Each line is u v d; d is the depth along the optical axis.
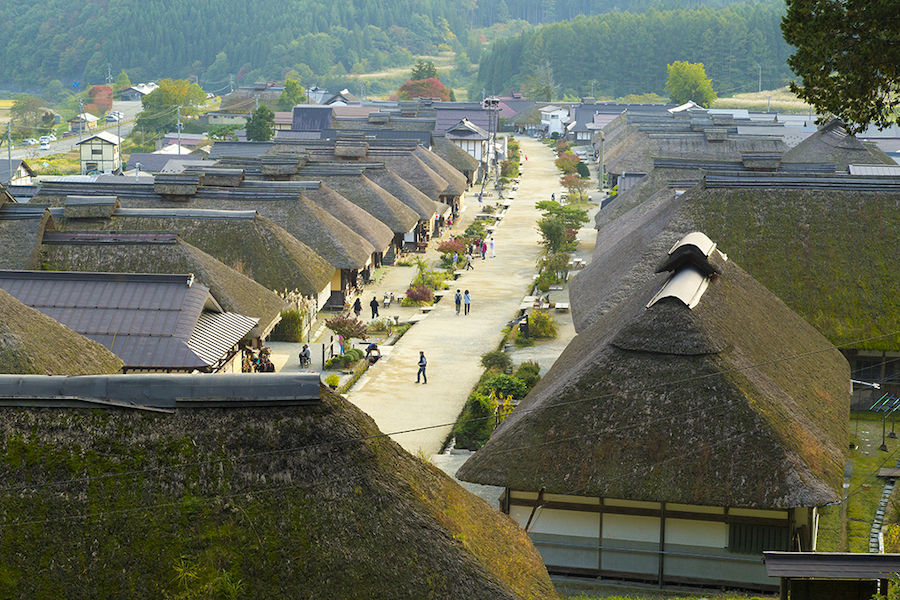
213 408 17.33
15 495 16.55
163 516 16.50
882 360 38.50
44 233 44.47
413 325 58.47
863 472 32.44
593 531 26.08
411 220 79.75
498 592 17.06
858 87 27.73
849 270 38.69
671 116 138.00
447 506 18.66
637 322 25.95
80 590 15.98
